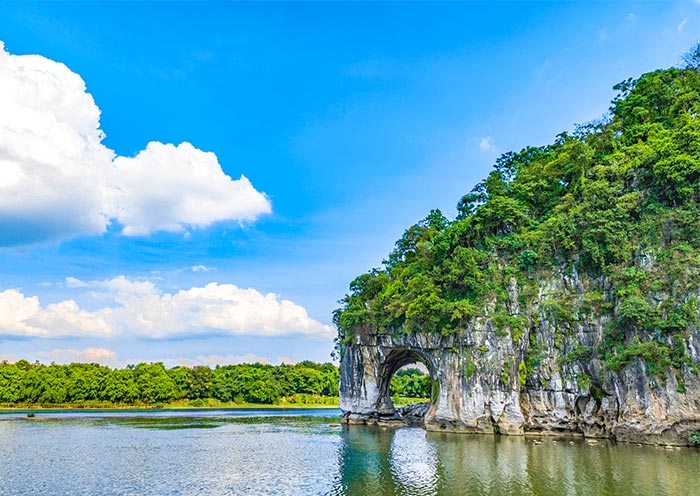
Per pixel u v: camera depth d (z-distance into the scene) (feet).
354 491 110.83
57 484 122.93
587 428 184.96
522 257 211.41
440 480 118.11
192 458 160.25
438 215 324.19
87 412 393.29
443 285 228.22
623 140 234.17
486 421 203.10
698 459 133.18
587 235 191.62
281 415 385.91
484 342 204.44
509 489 106.63
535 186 246.47
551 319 196.95
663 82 242.37
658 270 171.01
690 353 153.38
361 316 272.92
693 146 179.73
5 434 228.63
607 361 172.14
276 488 115.96
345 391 297.94
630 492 100.53
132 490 116.37
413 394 561.84
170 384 484.33
